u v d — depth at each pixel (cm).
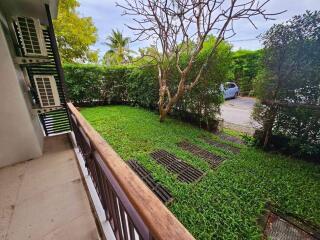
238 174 252
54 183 192
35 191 180
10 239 128
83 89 728
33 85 277
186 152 326
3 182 194
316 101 270
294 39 271
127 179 62
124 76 782
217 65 430
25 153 239
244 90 1016
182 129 458
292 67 280
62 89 337
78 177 203
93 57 1254
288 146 312
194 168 273
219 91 448
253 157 305
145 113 629
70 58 1121
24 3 253
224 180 237
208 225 168
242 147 356
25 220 144
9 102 216
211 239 155
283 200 201
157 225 42
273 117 318
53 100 275
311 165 274
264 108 333
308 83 271
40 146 263
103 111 656
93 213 151
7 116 217
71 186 187
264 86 321
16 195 174
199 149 347
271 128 326
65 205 161
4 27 225
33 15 306
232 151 341
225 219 175
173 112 565
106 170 99
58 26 983
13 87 215
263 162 286
